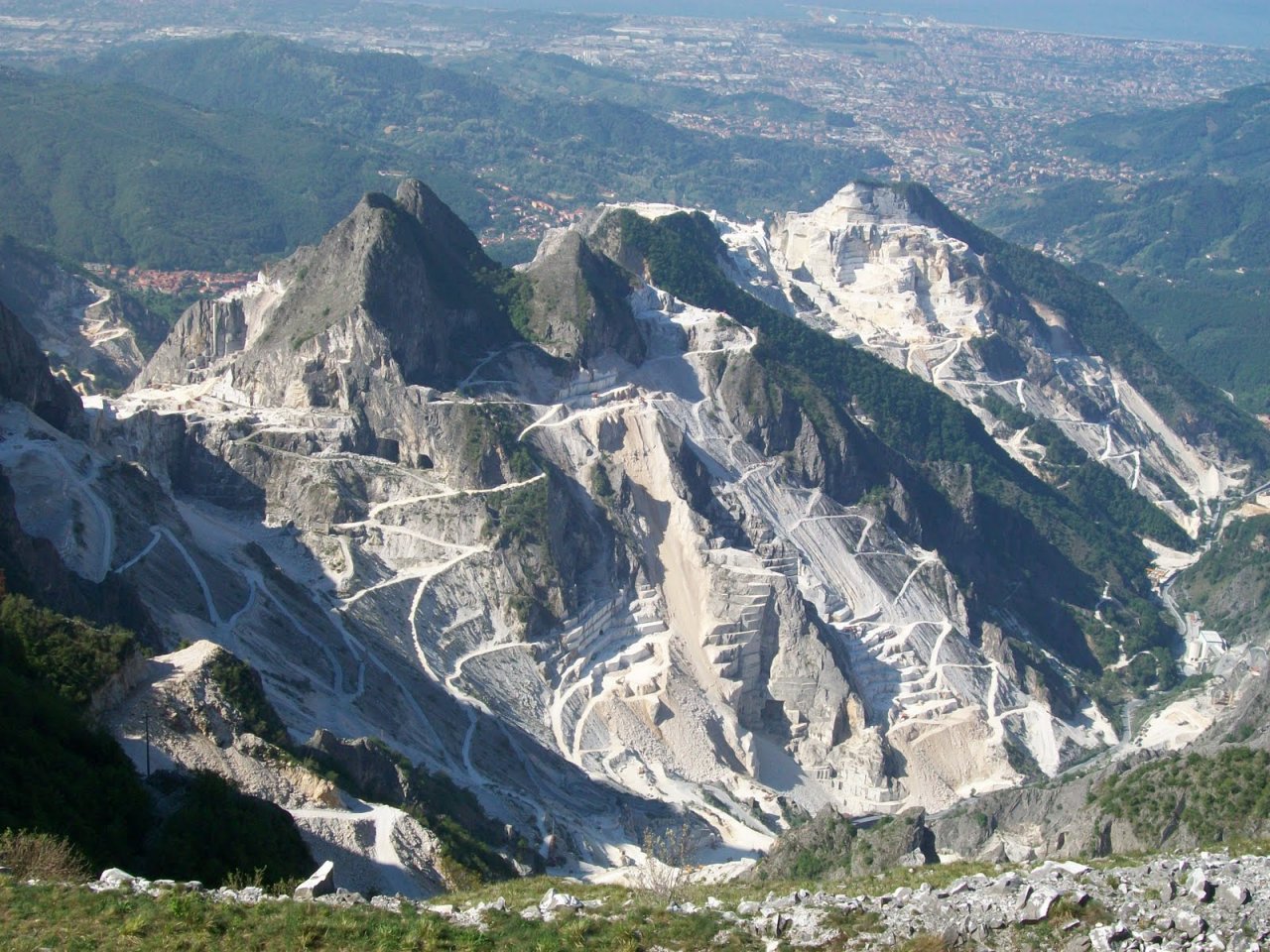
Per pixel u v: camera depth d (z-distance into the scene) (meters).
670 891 105.62
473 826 152.75
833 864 137.12
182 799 116.25
